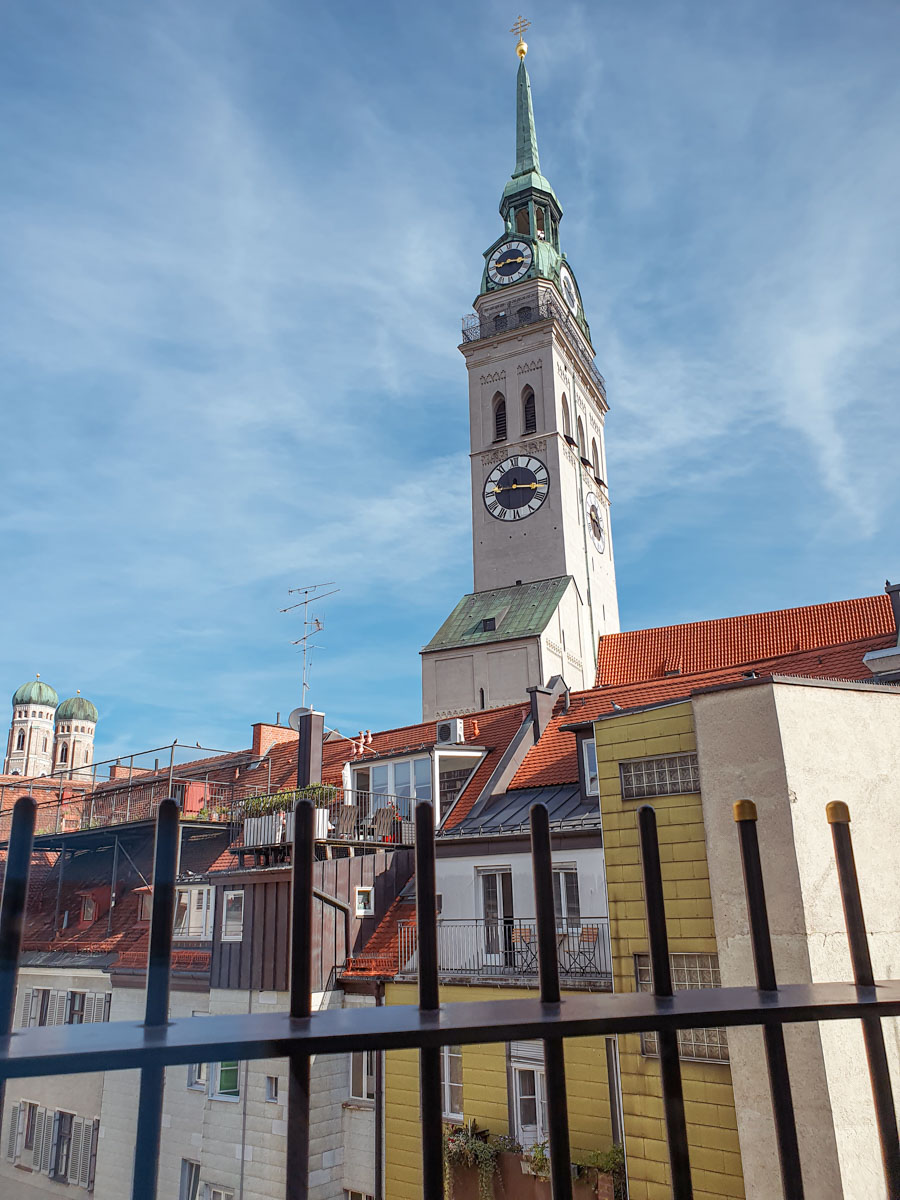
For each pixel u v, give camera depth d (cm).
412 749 2914
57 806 3706
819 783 1491
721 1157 1434
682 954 1605
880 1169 1269
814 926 1400
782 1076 197
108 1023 159
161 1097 147
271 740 4206
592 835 2103
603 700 2886
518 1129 1780
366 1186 1927
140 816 3338
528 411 6025
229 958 2373
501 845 2256
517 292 6306
